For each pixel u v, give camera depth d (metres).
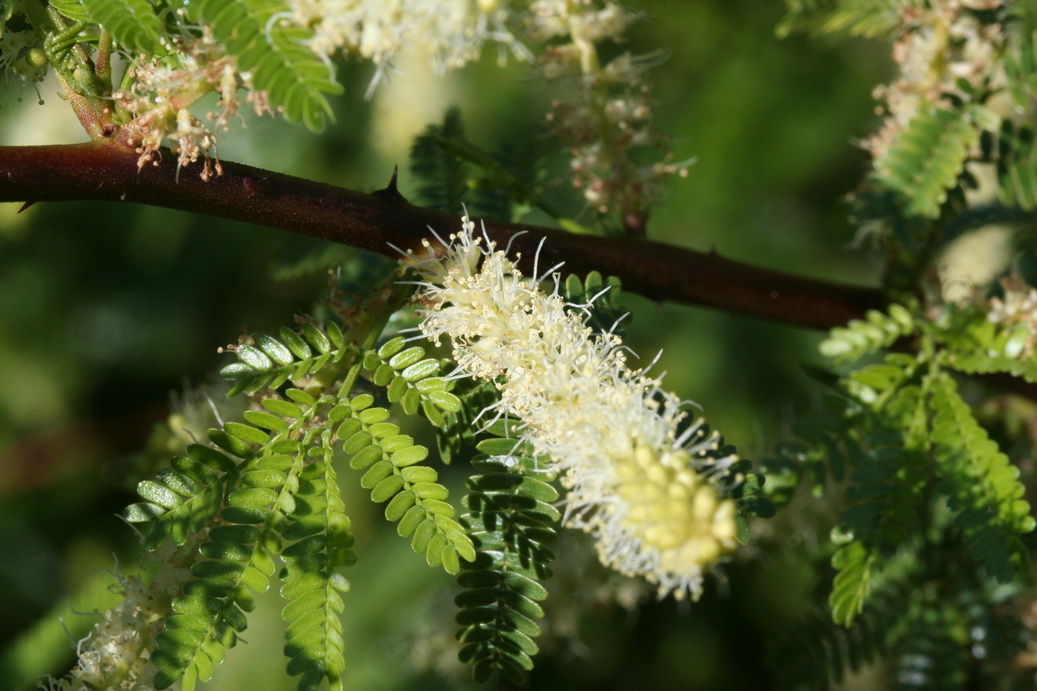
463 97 0.52
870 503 0.36
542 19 0.37
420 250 0.36
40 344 0.59
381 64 0.33
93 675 0.35
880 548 0.36
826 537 0.39
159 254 0.58
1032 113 0.40
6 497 0.59
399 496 0.34
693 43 0.55
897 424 0.36
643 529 0.33
